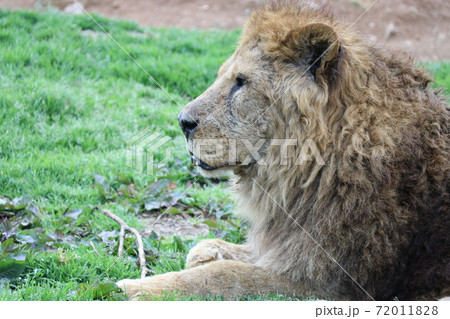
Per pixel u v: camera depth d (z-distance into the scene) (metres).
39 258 6.88
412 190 6.03
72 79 13.67
